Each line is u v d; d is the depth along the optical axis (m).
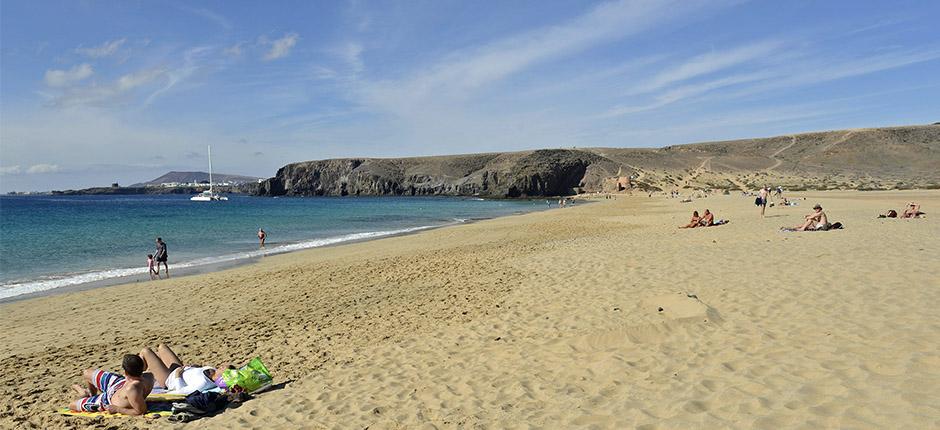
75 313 12.08
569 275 12.30
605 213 46.50
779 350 5.73
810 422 3.97
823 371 4.95
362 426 5.12
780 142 183.25
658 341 6.62
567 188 141.88
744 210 36.97
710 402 4.63
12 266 20.75
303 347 8.22
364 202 112.75
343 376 6.72
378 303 11.17
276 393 6.27
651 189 123.69
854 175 131.62
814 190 92.81
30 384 7.17
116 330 10.24
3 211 70.12
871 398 4.23
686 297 8.13
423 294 11.80
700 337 6.57
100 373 6.10
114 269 19.80
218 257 22.86
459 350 7.39
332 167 181.88
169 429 5.42
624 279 10.97
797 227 18.69
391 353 7.56
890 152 151.25
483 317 9.15
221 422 5.50
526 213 58.50
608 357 6.24
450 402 5.53
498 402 5.37
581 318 8.25
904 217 22.69
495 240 24.64
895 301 7.14
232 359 7.82
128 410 5.80
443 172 169.88
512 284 12.00
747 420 4.17
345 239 30.17
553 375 5.96
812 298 7.80
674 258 13.12
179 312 11.62
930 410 3.88
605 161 158.38
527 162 149.25
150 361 6.31
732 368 5.38
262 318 10.48
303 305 11.51
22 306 13.09
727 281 9.64
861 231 16.50
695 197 82.50
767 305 7.70
